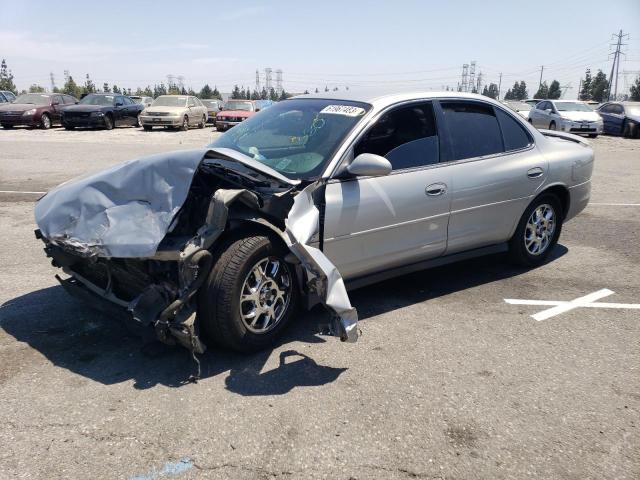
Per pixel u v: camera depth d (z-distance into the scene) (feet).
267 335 11.86
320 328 11.27
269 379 10.89
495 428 9.43
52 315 13.70
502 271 17.53
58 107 79.05
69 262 11.88
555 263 18.40
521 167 15.98
